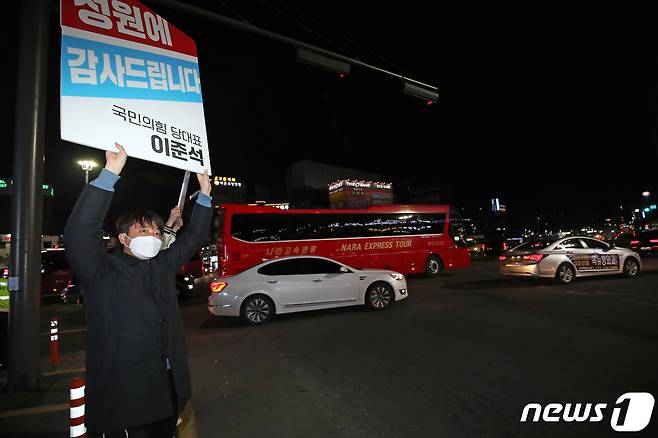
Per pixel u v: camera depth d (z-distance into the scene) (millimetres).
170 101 2885
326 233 14711
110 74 2629
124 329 1938
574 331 6586
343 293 8969
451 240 16844
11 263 5070
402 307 9445
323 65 8195
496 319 7738
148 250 2146
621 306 8406
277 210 14188
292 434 3572
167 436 2059
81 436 2553
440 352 5770
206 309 11359
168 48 3010
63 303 14891
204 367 5656
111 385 1887
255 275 8633
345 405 4137
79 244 1934
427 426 3607
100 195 2037
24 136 5137
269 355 6105
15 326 5027
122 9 2828
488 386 4453
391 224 15859
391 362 5434
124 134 2543
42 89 5309
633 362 5020
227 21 7055
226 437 3553
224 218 13633
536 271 11766
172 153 2762
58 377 5621
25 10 5281
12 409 4422
